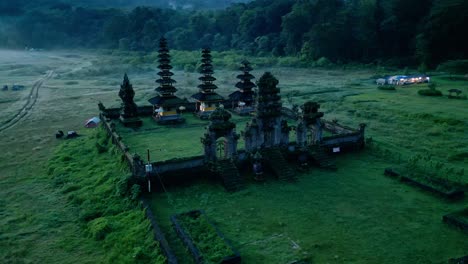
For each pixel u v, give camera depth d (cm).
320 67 9938
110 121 3878
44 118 4872
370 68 9606
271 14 12838
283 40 11875
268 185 2597
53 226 2158
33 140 3894
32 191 2634
